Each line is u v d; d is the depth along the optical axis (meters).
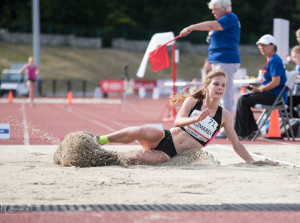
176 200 6.95
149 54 20.69
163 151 10.91
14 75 65.44
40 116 30.42
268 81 17.80
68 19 114.00
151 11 118.12
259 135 18.77
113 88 65.94
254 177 8.98
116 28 116.00
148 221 5.82
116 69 94.81
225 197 7.20
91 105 47.12
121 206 6.55
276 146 15.78
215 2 17.28
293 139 17.86
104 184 8.11
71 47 103.62
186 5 113.75
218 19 17.17
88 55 99.44
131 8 119.06
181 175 9.17
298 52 20.94
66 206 6.52
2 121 25.45
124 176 8.95
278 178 8.91
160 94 71.75
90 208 6.41
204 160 11.04
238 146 11.48
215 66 17.58
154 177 8.88
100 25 116.75
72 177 8.80
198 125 11.00
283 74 17.62
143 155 10.75
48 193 7.36
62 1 111.12
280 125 19.44
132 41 110.12
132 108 43.44
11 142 16.16
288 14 109.75
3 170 9.59
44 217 5.96
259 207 6.59
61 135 18.80
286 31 22.75
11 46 96.62
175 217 6.01
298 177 9.05
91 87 85.56
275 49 17.86
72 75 88.62
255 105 17.48
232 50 17.42
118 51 104.81
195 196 7.25
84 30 109.06
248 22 114.25
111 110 39.34
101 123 25.45
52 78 86.00
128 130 10.95
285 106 17.83
